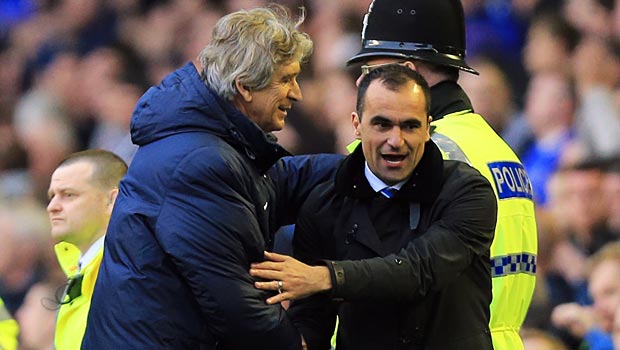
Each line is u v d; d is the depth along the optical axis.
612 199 30.78
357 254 16.72
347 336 16.95
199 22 45.38
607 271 25.62
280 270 16.14
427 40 18.59
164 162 16.44
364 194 16.69
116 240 16.59
